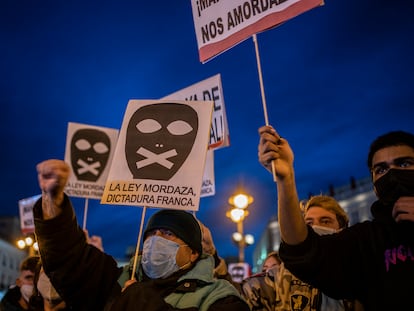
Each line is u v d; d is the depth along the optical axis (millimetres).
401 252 2311
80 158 5965
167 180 3281
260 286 3605
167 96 5191
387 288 2301
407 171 2279
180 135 3400
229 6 3250
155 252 2973
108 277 3307
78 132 6039
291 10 2938
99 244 5391
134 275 3188
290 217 2471
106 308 3146
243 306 2820
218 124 4859
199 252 3086
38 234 3035
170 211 3148
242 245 15250
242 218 14219
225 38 3246
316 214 3641
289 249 2500
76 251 3100
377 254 2404
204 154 3299
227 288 2879
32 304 3723
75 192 5824
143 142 3451
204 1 3414
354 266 2518
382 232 2432
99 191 5934
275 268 3627
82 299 3189
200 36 3406
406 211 2193
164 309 2670
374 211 2422
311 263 2457
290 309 3160
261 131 2527
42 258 3104
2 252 55094
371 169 2527
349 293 2533
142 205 3262
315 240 2521
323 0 2824
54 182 2883
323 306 3129
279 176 2479
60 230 3010
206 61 3348
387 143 2430
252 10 3119
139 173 3357
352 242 2547
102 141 6105
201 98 5004
